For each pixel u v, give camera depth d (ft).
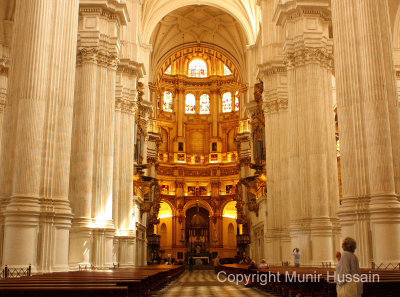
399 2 69.51
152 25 116.47
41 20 39.55
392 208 35.63
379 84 38.06
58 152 40.47
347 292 18.81
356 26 40.40
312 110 58.39
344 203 38.83
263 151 96.07
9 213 35.99
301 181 57.52
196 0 120.06
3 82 68.03
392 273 26.48
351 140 39.27
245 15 118.52
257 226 105.70
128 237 79.92
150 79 146.92
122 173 82.33
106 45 61.46
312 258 54.85
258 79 99.09
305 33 60.39
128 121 83.87
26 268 35.01
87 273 35.35
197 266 137.49
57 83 40.81
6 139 38.11
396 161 37.58
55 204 39.24
